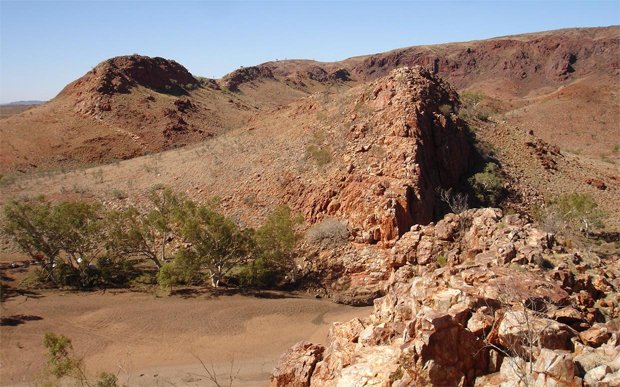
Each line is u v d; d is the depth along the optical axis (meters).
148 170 53.69
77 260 38.22
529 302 13.11
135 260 39.44
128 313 30.94
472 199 41.88
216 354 26.31
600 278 16.53
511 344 11.14
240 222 41.22
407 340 11.86
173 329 28.95
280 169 45.09
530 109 121.56
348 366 12.30
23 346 26.83
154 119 91.31
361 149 41.25
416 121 41.28
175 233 39.69
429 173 40.00
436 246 23.27
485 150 48.91
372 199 36.97
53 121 88.31
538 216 39.47
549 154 55.50
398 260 23.94
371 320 16.12
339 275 34.88
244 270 35.06
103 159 79.69
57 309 31.53
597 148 96.88
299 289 35.16
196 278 37.00
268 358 25.67
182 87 115.62
